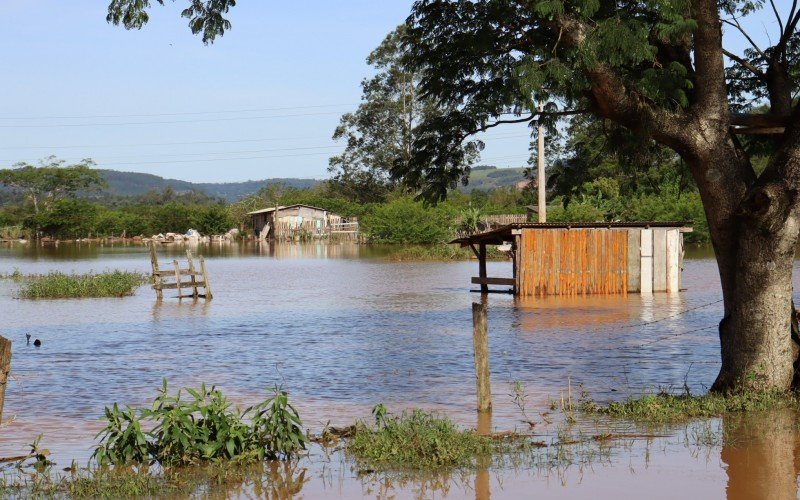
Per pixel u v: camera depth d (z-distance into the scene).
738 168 11.75
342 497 8.62
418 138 14.38
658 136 11.66
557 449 10.05
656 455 9.70
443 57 13.51
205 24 14.05
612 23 10.77
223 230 100.81
